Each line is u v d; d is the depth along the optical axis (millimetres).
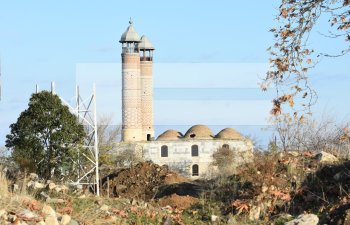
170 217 20859
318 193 22875
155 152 112750
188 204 24500
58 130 32406
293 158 25906
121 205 20328
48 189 20359
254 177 24344
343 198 21156
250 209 22297
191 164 112438
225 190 24625
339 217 17219
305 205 22375
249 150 30156
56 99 32781
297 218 18312
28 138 31891
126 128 135375
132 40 137000
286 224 18297
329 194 22625
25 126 32062
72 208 17922
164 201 24953
